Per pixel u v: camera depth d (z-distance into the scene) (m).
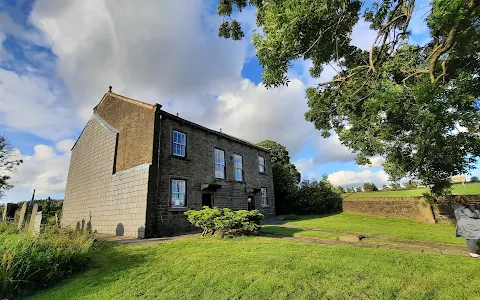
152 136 11.05
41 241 5.39
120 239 9.27
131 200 10.88
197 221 8.52
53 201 22.98
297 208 20.66
